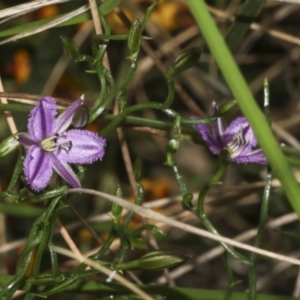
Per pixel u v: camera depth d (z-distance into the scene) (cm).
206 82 85
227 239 58
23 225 82
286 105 95
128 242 62
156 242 72
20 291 63
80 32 80
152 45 82
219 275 88
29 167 58
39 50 80
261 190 71
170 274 73
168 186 82
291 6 82
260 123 54
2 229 75
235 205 83
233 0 81
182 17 82
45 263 77
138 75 82
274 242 83
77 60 60
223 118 82
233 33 67
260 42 91
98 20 62
